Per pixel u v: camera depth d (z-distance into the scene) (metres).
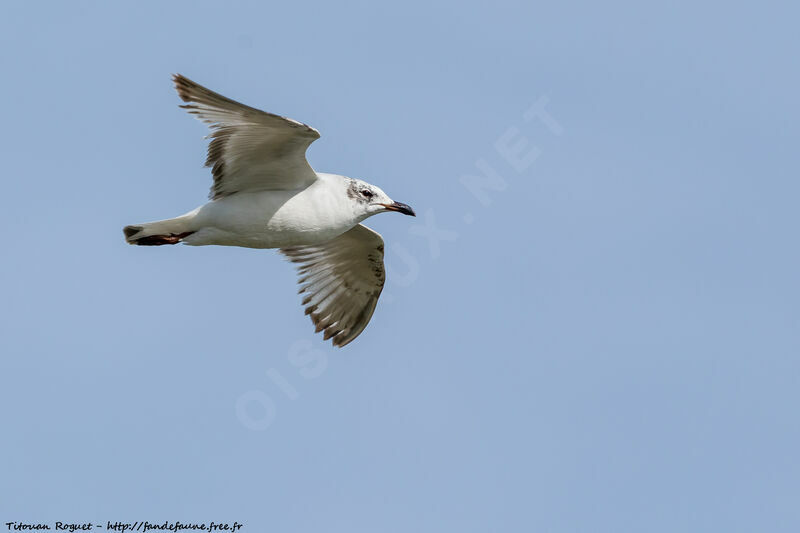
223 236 15.33
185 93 13.94
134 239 15.33
